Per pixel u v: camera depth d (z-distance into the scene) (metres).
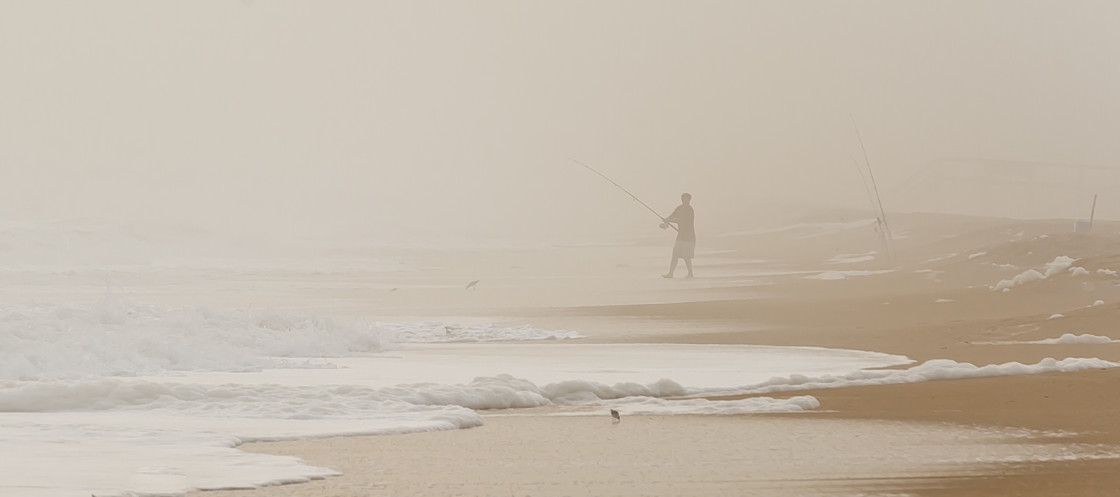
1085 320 20.91
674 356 17.44
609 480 7.83
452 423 10.13
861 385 13.31
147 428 9.52
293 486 7.39
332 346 17.92
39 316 15.91
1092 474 8.05
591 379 14.02
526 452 8.87
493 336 21.45
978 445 9.32
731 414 11.13
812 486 7.67
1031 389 12.87
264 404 10.80
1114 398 12.14
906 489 7.57
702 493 7.43
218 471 7.70
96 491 6.92
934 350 17.95
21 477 7.35
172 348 14.98
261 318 18.48
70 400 10.80
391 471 7.99
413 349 18.75
